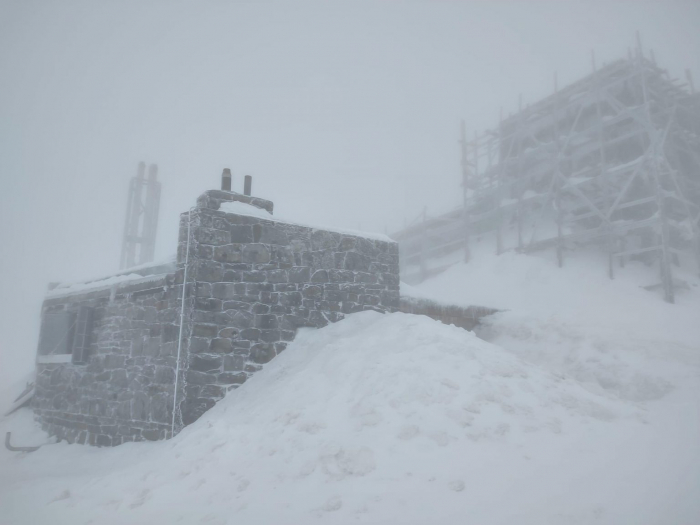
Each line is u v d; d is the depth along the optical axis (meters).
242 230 9.08
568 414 5.97
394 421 5.56
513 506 4.06
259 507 4.48
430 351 6.93
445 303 12.34
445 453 4.96
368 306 10.41
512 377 6.54
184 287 8.53
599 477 4.52
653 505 3.99
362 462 4.91
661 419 6.32
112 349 10.03
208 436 6.28
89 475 7.07
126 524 4.50
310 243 9.86
